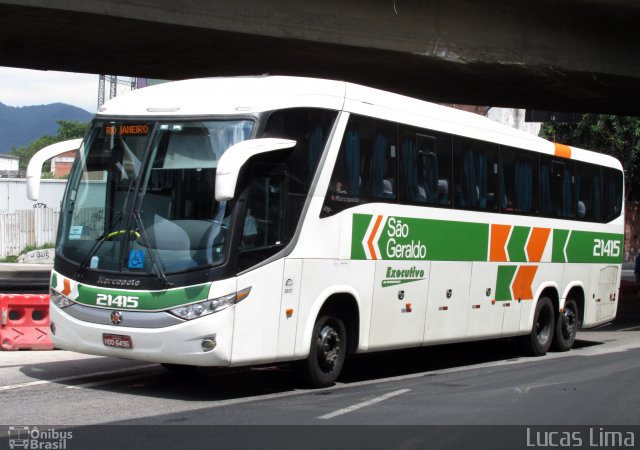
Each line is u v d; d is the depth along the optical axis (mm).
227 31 16438
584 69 20266
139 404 9195
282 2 16891
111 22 15820
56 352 12875
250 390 10336
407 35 18203
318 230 10234
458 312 12984
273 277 9594
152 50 18312
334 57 18750
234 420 8438
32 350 12961
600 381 11750
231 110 9523
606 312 17734
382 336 11398
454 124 12945
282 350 9758
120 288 9227
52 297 9844
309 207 10102
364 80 21562
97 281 9391
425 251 12172
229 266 9102
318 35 17281
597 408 9633
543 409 9523
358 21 17656
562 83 21750
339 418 8664
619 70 20719
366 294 11039
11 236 45281
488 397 10258
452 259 12773
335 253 10477
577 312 16766
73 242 9797
